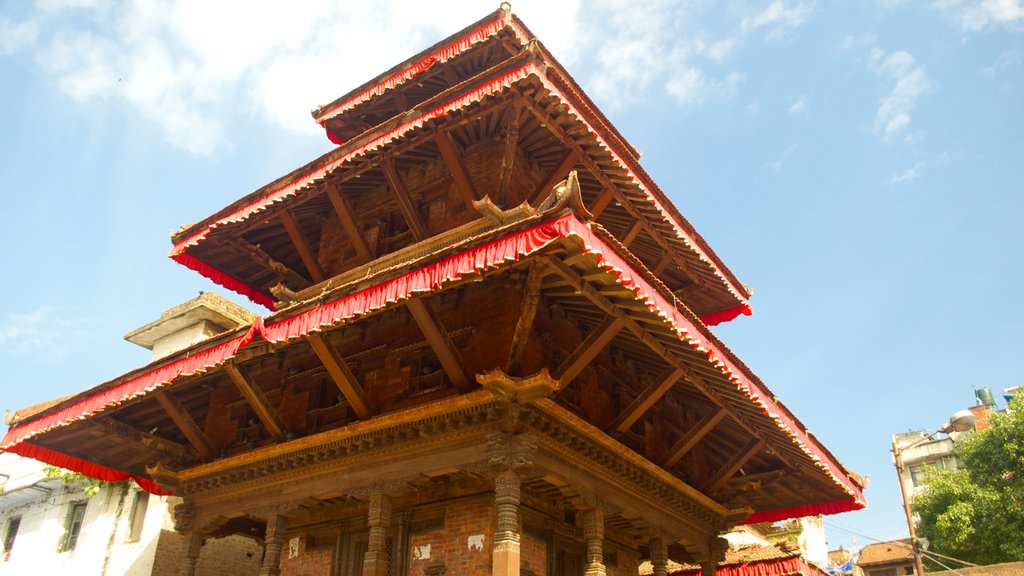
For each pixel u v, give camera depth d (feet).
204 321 95.55
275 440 51.75
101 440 59.31
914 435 212.64
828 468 53.47
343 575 50.47
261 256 63.57
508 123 47.96
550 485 45.09
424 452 43.50
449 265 35.50
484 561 43.21
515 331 40.45
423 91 64.03
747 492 64.13
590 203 54.19
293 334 40.75
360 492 45.57
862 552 181.37
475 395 40.34
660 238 57.47
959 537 124.88
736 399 49.29
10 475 107.86
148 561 78.54
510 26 57.82
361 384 50.78
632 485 49.57
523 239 33.09
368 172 59.77
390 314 52.21
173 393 57.98
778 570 70.69
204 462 56.13
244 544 85.76
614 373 53.21
